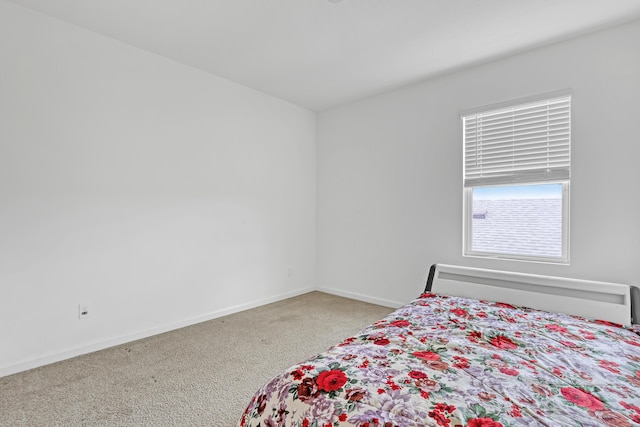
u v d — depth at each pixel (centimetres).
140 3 201
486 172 286
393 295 349
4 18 200
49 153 218
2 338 201
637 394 106
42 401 174
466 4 200
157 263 273
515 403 98
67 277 226
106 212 244
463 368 120
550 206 258
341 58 275
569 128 245
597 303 188
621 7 201
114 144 247
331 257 410
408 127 334
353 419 91
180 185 288
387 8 205
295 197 397
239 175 335
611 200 227
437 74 305
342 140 396
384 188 355
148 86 266
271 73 307
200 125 301
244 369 211
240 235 337
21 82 206
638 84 216
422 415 91
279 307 349
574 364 126
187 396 181
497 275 227
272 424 105
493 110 277
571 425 89
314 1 199
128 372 206
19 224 207
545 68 252
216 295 315
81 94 231
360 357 128
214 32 236
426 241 323
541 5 200
